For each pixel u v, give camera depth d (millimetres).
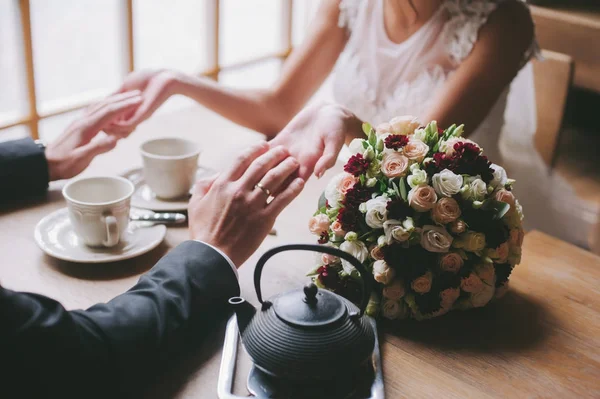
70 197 988
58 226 1054
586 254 1100
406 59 1686
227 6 3736
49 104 1824
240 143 1477
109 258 957
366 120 1809
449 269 842
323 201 936
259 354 691
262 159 946
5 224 1076
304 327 681
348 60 1808
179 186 1145
